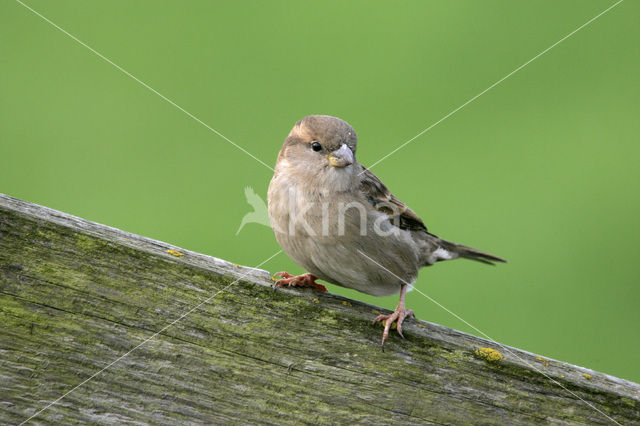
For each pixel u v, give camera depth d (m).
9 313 4.71
